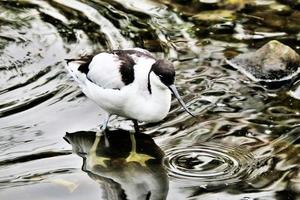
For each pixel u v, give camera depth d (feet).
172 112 40.47
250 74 44.98
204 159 35.86
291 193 32.86
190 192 33.09
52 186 33.45
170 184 33.78
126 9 53.67
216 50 47.93
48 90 42.06
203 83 43.93
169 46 48.44
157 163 35.53
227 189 33.32
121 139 37.55
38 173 34.50
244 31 50.31
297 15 51.98
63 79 43.39
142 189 33.30
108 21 51.65
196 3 54.44
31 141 37.11
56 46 47.93
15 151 36.22
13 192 32.94
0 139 37.11
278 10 52.90
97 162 35.50
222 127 38.93
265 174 34.53
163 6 54.29
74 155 36.01
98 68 36.60
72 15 52.49
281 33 49.80
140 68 35.60
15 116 39.14
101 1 55.11
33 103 40.55
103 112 39.99
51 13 52.80
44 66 45.21
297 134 38.04
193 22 51.85
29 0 54.85
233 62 46.24
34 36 49.34
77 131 38.14
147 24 51.47
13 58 46.24
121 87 35.65
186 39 49.47
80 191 33.09
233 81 44.21
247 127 38.96
